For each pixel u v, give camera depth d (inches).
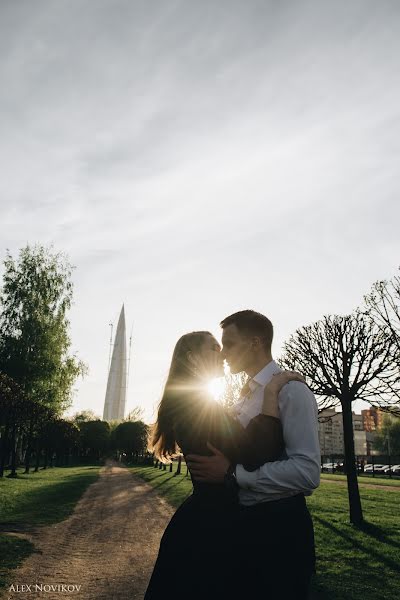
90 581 256.2
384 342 447.2
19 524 431.8
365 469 2240.4
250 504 71.3
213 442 74.6
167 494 799.7
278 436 73.3
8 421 1074.1
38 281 1327.5
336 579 266.5
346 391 456.4
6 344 1249.4
